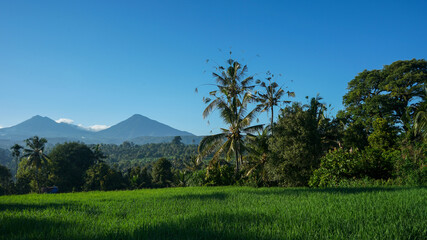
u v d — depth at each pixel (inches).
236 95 1124.5
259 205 322.0
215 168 1135.6
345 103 1784.0
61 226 215.3
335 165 735.7
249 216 236.5
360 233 166.4
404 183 649.6
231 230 182.7
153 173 2691.9
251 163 1013.8
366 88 1694.1
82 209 337.1
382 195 354.0
